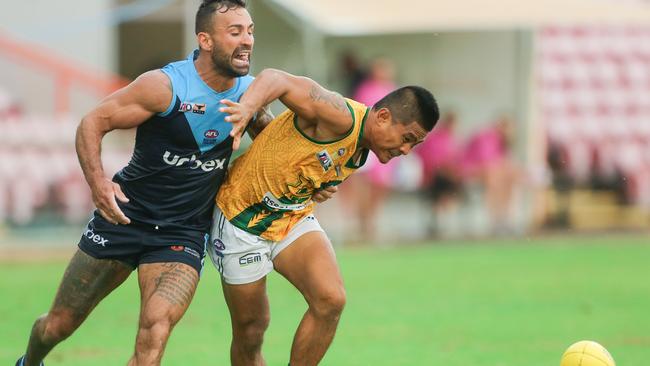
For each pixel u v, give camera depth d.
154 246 23.00
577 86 75.19
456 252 60.03
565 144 73.69
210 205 23.70
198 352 31.80
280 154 23.06
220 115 22.39
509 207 69.19
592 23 65.50
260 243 23.86
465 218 69.06
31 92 64.50
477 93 74.00
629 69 76.50
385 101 22.83
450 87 73.94
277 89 21.83
